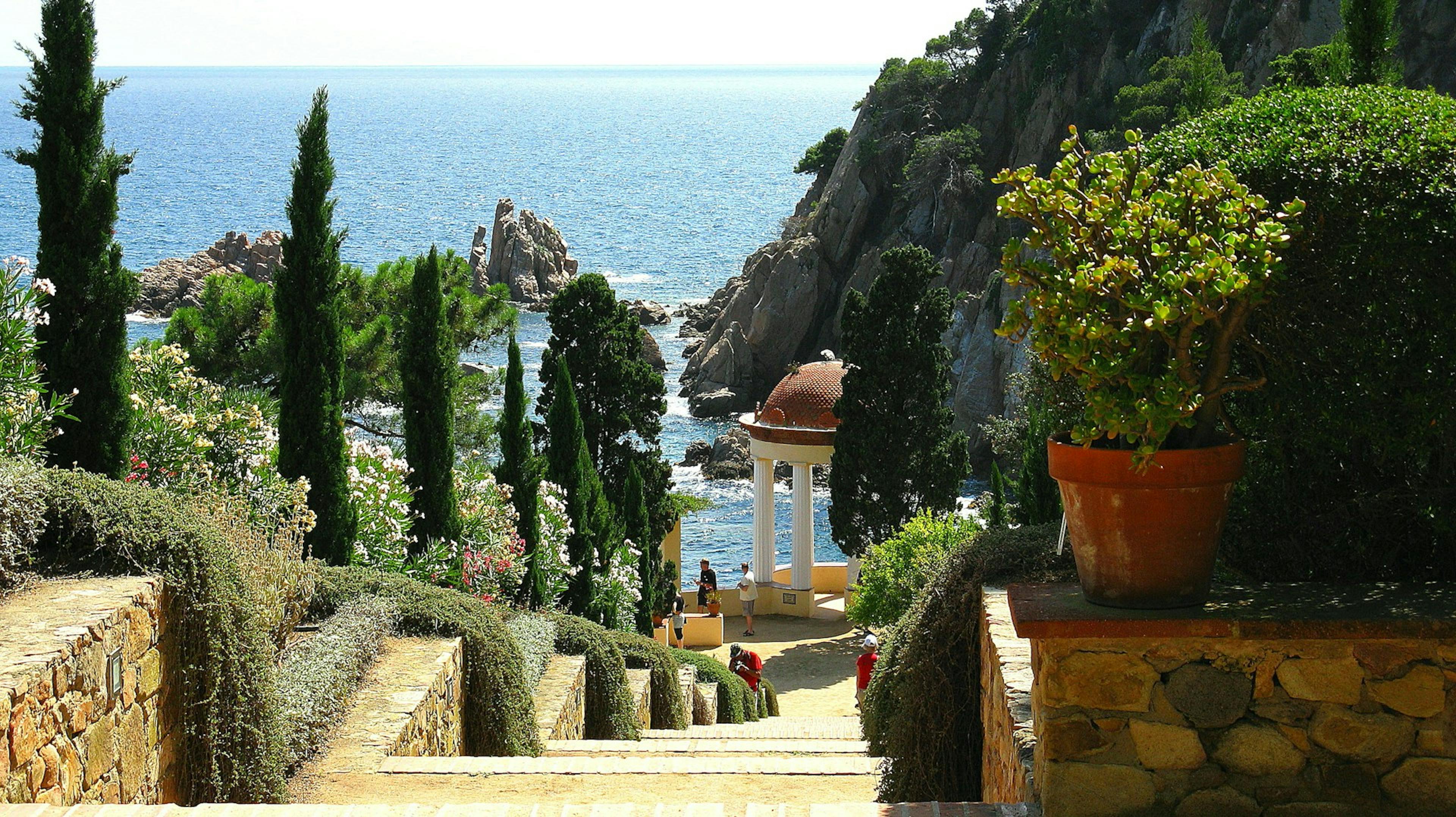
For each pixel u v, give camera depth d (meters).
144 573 6.84
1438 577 5.40
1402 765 4.70
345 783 7.94
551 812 5.73
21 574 6.64
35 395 9.77
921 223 78.12
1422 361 5.03
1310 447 5.42
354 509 13.84
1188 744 4.80
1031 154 76.75
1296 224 4.75
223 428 13.29
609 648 14.38
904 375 30.67
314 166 13.37
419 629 10.81
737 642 29.14
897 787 7.72
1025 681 6.13
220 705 7.16
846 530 31.28
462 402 23.95
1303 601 4.95
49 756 5.44
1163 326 4.38
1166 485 4.69
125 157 11.59
